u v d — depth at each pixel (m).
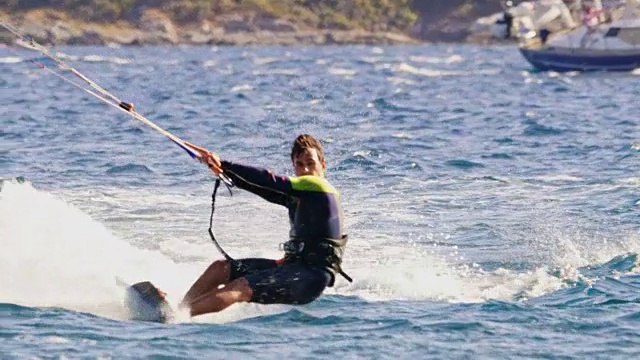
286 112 115.50
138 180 59.16
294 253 32.03
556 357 27.16
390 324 30.23
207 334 29.02
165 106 125.06
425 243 42.16
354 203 51.94
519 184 58.50
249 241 42.12
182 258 38.69
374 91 155.88
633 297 33.44
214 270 32.12
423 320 30.62
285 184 31.92
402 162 68.06
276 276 31.38
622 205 50.84
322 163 33.31
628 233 44.03
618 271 37.41
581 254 40.19
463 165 67.31
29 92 150.88
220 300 30.58
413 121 103.00
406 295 33.91
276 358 26.88
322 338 28.78
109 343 27.88
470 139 84.62
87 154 72.06
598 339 28.83
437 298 33.53
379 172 63.72
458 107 121.31
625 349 27.88
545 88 162.75
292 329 29.70
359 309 31.94
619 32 197.62
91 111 113.75
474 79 192.62
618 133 88.12
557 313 31.47
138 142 81.38
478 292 34.34
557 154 73.38
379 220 47.09
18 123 97.75
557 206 50.91
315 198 32.12
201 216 47.44
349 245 41.66
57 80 187.75
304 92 153.50
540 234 43.91
